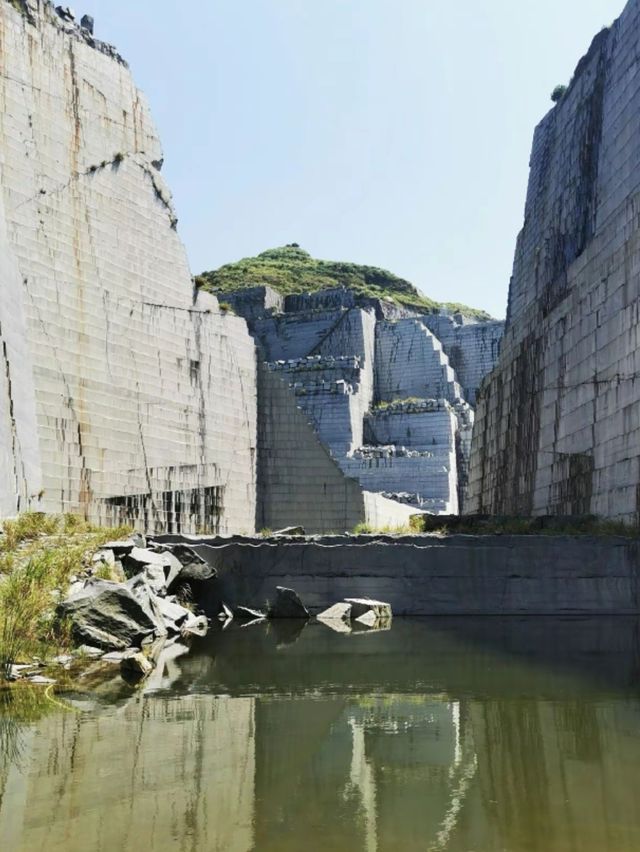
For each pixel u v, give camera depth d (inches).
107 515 971.3
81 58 1031.0
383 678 406.0
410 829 197.8
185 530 1085.1
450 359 2805.1
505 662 453.7
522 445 1151.6
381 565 727.7
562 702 346.0
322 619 682.2
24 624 451.5
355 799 221.9
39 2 981.8
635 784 234.8
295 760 259.4
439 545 727.1
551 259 1133.7
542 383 1087.6
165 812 210.1
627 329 816.9
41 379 903.1
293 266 3986.2
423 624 647.8
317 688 378.3
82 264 982.4
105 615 494.6
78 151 1002.7
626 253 837.2
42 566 519.8
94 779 237.9
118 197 1051.9
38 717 315.0
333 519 1227.9
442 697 357.1
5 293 810.8
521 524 820.6
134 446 1021.8
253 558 739.4
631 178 874.1
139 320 1055.6
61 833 195.2
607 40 1026.1
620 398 821.9
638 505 761.6
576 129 1107.9
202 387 1140.5
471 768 251.4
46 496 888.3
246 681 396.5
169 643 538.9
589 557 711.1
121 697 355.3
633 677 405.4
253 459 1211.9
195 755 263.3
